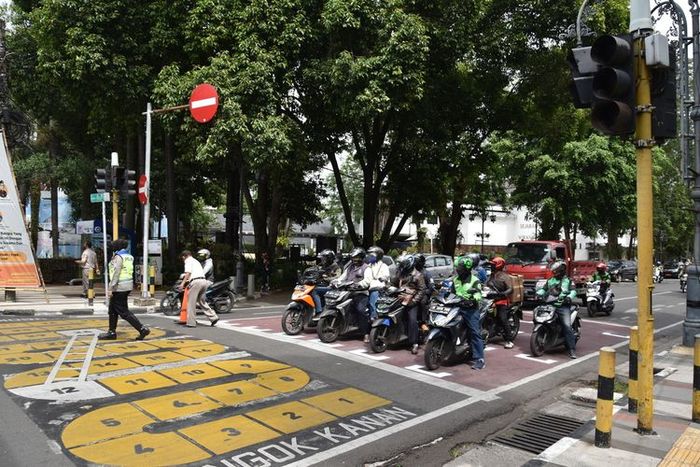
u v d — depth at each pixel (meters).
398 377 7.90
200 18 16.88
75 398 6.34
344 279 10.63
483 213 38.16
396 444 5.44
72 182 24.97
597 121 5.38
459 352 8.88
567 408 6.99
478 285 8.74
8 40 21.20
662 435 5.68
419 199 21.58
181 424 5.63
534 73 21.36
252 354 8.89
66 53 17.36
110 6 17.05
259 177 23.48
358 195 52.03
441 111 20.81
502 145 32.78
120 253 9.77
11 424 5.50
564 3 18.91
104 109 18.59
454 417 6.36
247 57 15.92
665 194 45.00
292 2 16.25
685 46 10.80
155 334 10.50
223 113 15.53
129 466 4.62
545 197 32.34
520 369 8.95
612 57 5.28
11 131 18.59
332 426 5.80
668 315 18.22
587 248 57.16
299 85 18.17
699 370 6.18
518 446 5.61
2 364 7.84
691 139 11.38
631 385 6.57
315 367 8.20
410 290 9.64
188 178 29.28
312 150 19.53
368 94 15.62
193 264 11.74
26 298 16.80
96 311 14.12
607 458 5.03
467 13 19.09
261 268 21.25
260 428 5.62
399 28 16.11
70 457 4.76
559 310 10.14
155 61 18.75
